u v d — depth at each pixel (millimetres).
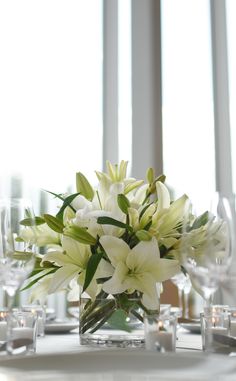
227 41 3582
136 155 3365
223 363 766
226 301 1233
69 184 3236
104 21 3572
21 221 1024
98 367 780
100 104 3480
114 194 1149
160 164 3346
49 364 785
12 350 963
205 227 978
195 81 3555
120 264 1091
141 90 3428
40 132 3279
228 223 975
